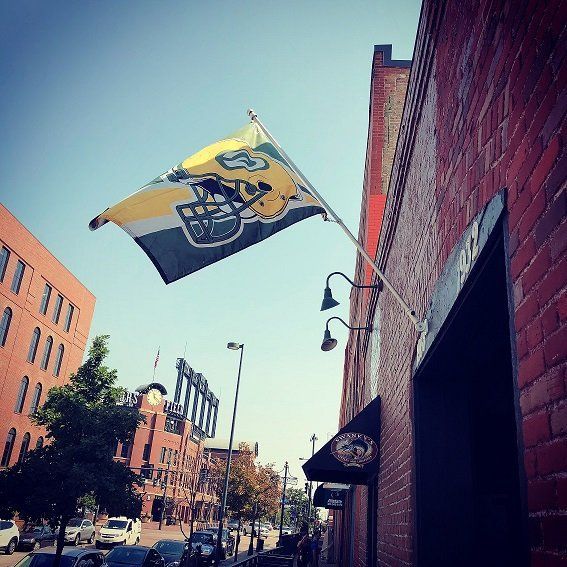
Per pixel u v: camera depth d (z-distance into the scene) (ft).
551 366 5.25
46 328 132.77
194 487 253.24
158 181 15.96
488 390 12.33
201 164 16.56
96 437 56.08
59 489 53.16
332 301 20.27
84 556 50.49
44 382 132.67
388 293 23.26
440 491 12.82
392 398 20.33
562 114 5.25
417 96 15.44
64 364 142.10
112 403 60.49
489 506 11.82
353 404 61.26
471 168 8.98
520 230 6.30
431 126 13.56
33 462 55.06
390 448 20.22
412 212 16.83
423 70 14.57
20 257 120.37
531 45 6.27
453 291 9.56
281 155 17.13
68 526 102.53
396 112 47.21
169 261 14.90
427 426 13.44
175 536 165.48
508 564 10.28
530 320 5.87
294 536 119.65
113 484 55.36
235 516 183.62
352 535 50.44
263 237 15.72
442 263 11.18
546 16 5.81
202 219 15.60
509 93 7.05
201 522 246.47
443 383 13.80
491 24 8.17
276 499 212.64
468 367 12.88
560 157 5.24
